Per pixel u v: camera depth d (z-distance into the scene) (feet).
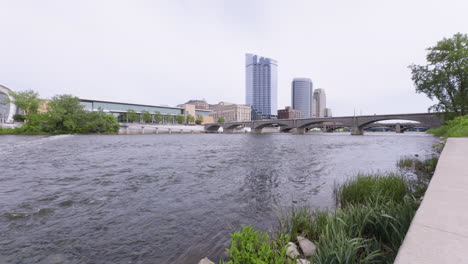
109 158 60.54
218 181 33.88
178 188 29.91
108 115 291.38
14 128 229.86
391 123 382.42
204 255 13.30
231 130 457.68
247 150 87.76
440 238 5.74
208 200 24.50
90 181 33.68
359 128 302.25
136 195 26.55
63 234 16.51
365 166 45.96
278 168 45.27
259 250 8.87
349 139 188.96
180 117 482.69
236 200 24.43
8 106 282.56
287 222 15.80
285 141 160.56
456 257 4.84
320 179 34.45
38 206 22.57
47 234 16.48
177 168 45.55
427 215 7.24
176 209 21.72
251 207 21.95
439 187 10.55
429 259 4.87
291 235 13.99
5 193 27.04
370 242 10.78
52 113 232.32
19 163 49.47
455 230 6.10
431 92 106.22
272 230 15.75
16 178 35.24
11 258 13.30
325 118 332.39
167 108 496.64
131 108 439.22
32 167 44.98
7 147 86.58
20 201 24.08
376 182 22.56
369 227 12.73
